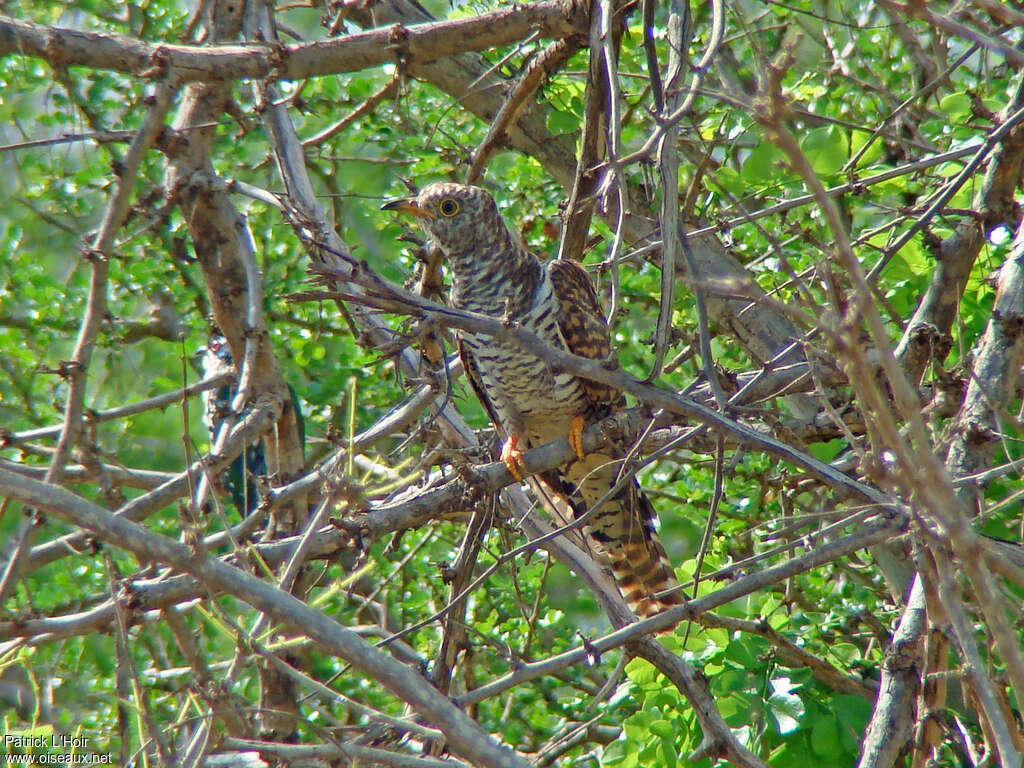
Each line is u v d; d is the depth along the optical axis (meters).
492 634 11.24
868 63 12.41
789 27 11.43
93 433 8.54
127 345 13.84
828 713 8.66
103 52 7.66
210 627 10.32
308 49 8.09
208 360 11.72
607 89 8.12
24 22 7.71
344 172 14.44
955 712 7.61
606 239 11.07
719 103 10.69
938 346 7.08
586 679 12.77
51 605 10.41
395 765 5.22
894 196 11.42
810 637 9.66
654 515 9.76
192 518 5.45
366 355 12.28
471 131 13.23
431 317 5.34
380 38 8.23
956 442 6.59
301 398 13.00
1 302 12.89
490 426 11.95
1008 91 10.63
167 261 12.53
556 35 8.51
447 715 4.59
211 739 5.41
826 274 4.47
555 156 11.04
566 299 9.45
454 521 10.25
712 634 9.17
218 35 9.77
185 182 9.66
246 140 12.53
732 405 6.13
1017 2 8.51
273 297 12.35
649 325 13.56
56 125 11.95
